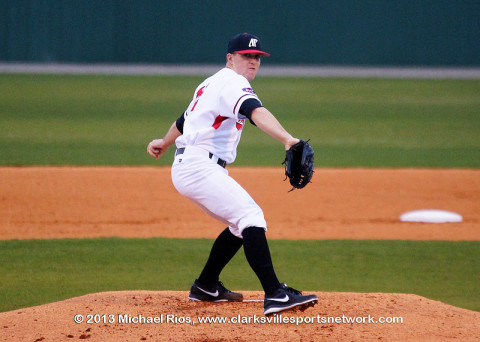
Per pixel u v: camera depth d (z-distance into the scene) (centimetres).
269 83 9269
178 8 11419
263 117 1408
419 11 11344
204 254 2609
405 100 7869
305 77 9956
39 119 6347
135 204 3409
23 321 1530
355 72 10656
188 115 1584
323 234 2956
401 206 3459
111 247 2691
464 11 11281
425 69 11100
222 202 1498
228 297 1727
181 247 2705
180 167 1536
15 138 5303
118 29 11488
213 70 10625
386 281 2289
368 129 6003
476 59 11394
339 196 3628
